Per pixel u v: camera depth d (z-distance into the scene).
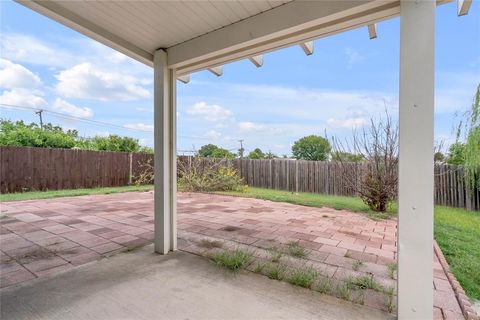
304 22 2.12
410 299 1.79
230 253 2.98
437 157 6.23
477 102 4.85
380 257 3.00
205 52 2.73
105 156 9.30
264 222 4.59
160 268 2.65
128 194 7.92
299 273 2.49
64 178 8.28
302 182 9.02
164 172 3.04
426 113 1.74
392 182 5.62
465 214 5.43
